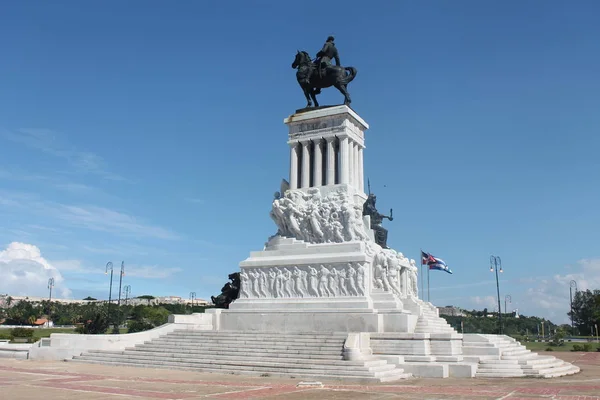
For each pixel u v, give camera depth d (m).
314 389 31.19
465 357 42.09
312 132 62.31
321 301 51.84
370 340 44.06
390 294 50.75
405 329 47.56
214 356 44.06
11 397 26.98
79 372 40.16
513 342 52.75
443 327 52.31
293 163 62.56
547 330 195.12
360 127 64.19
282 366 39.59
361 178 63.19
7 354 53.97
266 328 53.25
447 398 27.78
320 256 53.34
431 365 39.38
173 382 34.38
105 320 99.69
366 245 53.94
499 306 102.00
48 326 171.00
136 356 46.94
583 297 175.88
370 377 35.84
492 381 37.03
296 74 64.25
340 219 55.91
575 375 43.03
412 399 27.36
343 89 62.38
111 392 29.19
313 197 59.19
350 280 51.25
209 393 29.08
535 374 39.88
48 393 28.58
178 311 179.50
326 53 64.00
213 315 56.03
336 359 40.03
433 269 78.56
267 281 55.56
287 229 59.22
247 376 38.53
